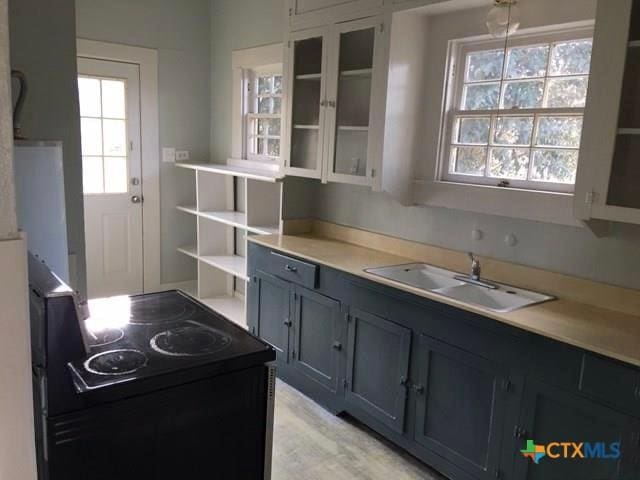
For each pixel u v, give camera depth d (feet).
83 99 13.56
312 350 9.70
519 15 7.41
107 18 13.48
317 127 10.09
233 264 13.53
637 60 5.82
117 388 3.91
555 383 6.00
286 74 10.65
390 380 8.13
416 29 8.66
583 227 6.88
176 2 14.51
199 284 14.87
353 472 7.78
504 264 8.21
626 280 6.88
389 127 8.72
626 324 6.32
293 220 11.55
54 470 3.79
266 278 10.67
